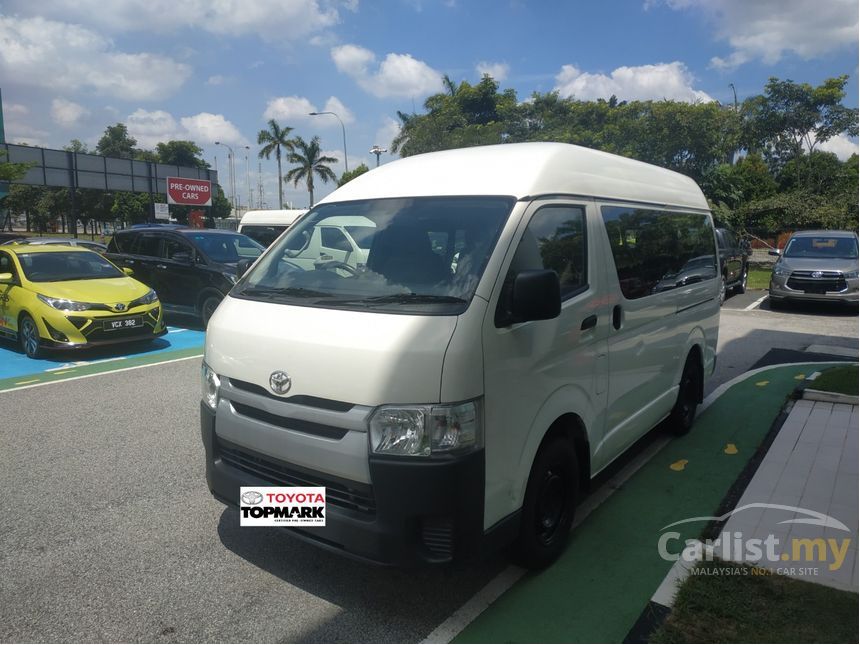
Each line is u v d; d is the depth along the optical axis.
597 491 4.62
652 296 4.63
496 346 2.96
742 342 10.27
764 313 13.55
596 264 3.86
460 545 2.85
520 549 3.37
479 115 40.53
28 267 9.68
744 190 36.88
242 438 3.31
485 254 3.12
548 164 3.67
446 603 3.27
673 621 3.05
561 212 3.63
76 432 5.93
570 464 3.65
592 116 35.25
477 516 2.89
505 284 3.08
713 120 28.92
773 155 40.75
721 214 28.70
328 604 3.26
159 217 41.59
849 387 6.91
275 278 3.75
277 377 3.12
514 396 3.09
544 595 3.32
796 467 4.96
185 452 5.41
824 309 14.14
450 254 3.23
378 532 2.83
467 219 3.36
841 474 4.80
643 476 4.88
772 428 5.93
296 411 3.05
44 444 5.60
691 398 5.88
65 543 3.88
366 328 2.96
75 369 8.56
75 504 4.42
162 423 6.20
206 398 3.60
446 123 33.34
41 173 37.41
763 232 29.64
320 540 3.07
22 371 8.46
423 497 2.77
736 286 16.69
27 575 3.53
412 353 2.80
